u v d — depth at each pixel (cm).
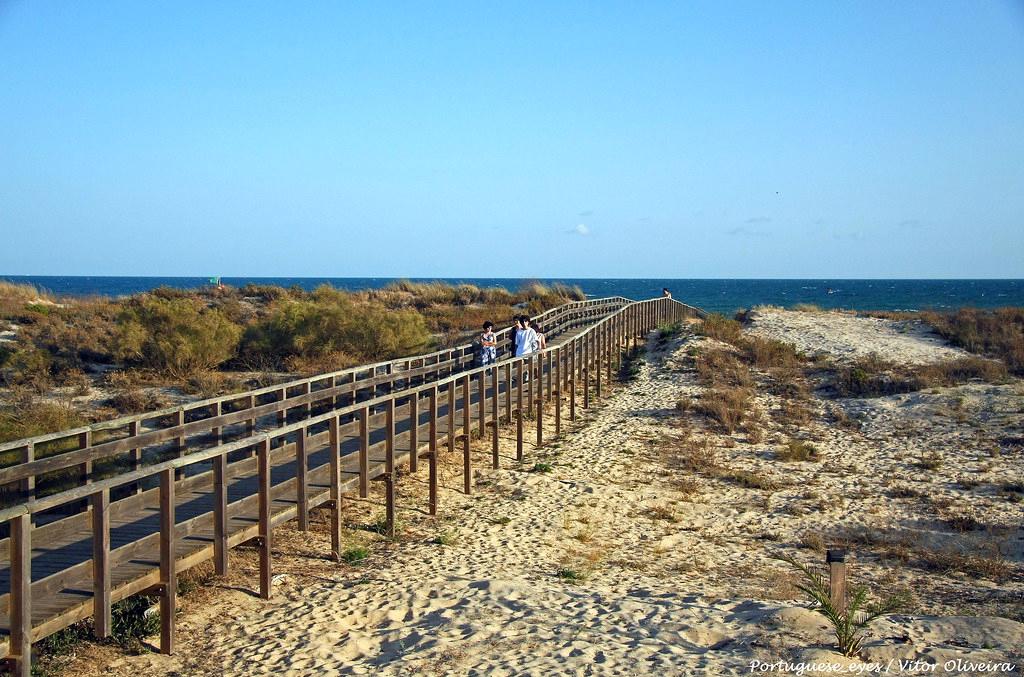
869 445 1891
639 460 1719
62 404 1812
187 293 3941
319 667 721
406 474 1438
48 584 671
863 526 1318
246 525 898
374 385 1298
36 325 2859
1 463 1233
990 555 1154
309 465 1220
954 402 2159
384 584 948
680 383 2522
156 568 768
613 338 2858
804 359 2886
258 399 1956
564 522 1295
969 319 3388
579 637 755
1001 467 1675
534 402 2050
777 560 1134
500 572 1031
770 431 2014
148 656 748
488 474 1544
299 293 4094
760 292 13950
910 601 936
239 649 765
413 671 689
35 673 684
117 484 704
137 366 2356
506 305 4153
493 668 685
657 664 668
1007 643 689
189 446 1520
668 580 1030
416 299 4297
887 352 2942
